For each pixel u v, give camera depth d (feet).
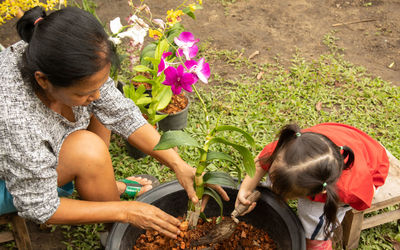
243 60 11.30
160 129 8.70
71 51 3.84
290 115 9.32
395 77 10.85
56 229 7.06
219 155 5.26
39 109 4.70
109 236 5.39
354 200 5.49
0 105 4.36
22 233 6.02
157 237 6.21
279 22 13.21
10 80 4.44
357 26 13.05
